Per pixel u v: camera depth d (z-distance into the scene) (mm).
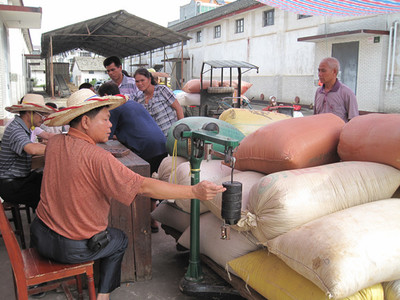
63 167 2119
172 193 2061
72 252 2180
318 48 16891
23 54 29844
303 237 2051
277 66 19422
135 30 21844
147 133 3938
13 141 3281
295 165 2561
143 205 3021
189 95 11633
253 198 2332
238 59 22828
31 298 2863
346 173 2355
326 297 1971
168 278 3168
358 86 15281
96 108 2152
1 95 13180
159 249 3736
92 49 32250
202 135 2482
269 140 2680
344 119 4434
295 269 2072
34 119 3412
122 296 2895
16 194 3391
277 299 2234
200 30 27141
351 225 2008
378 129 2498
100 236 2203
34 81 51938
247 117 4125
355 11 6156
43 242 2213
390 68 14055
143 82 4633
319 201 2221
